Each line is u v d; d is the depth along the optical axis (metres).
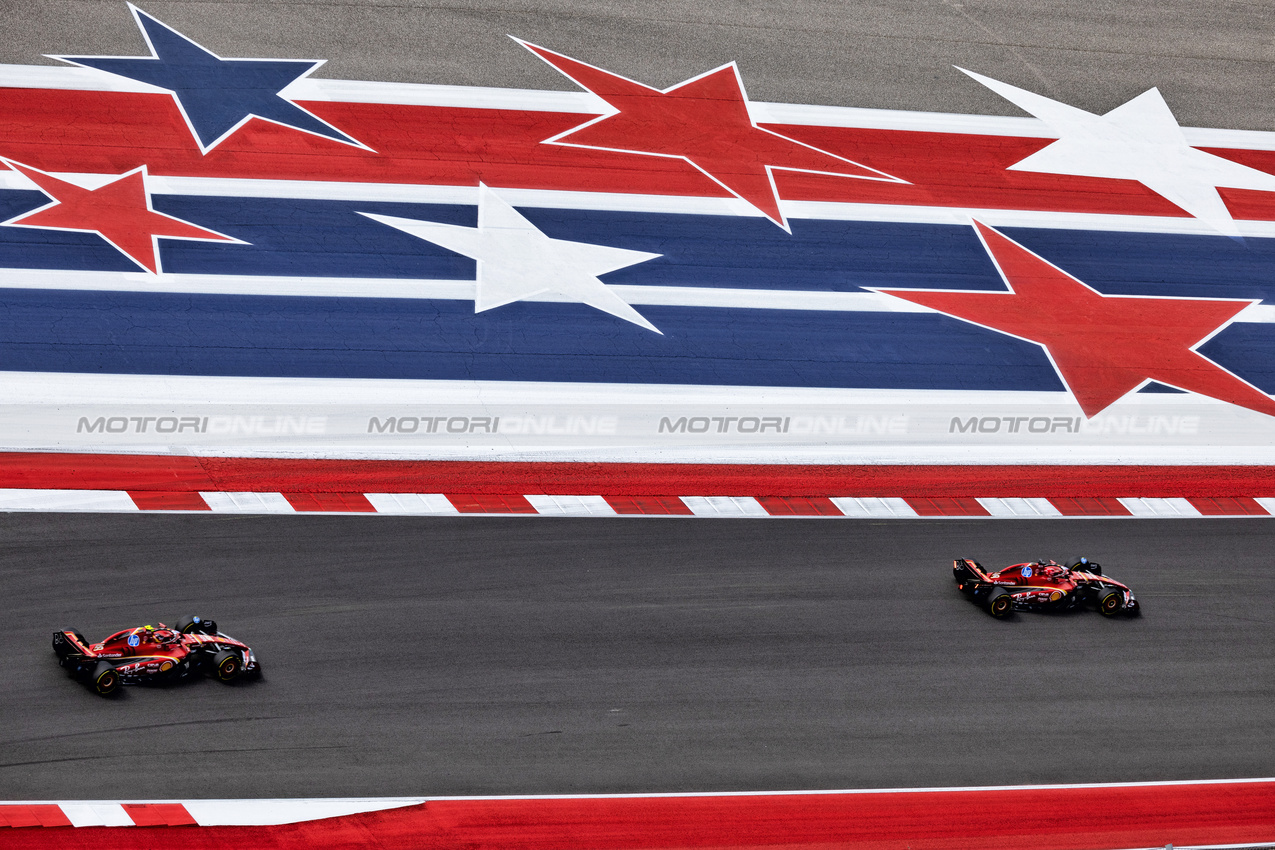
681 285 106.25
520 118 119.81
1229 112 136.25
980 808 65.56
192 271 99.44
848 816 64.19
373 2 130.12
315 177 109.94
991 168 123.81
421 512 83.12
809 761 66.94
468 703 67.81
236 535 78.88
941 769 67.50
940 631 77.00
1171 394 103.19
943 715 70.81
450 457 88.75
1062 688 73.75
